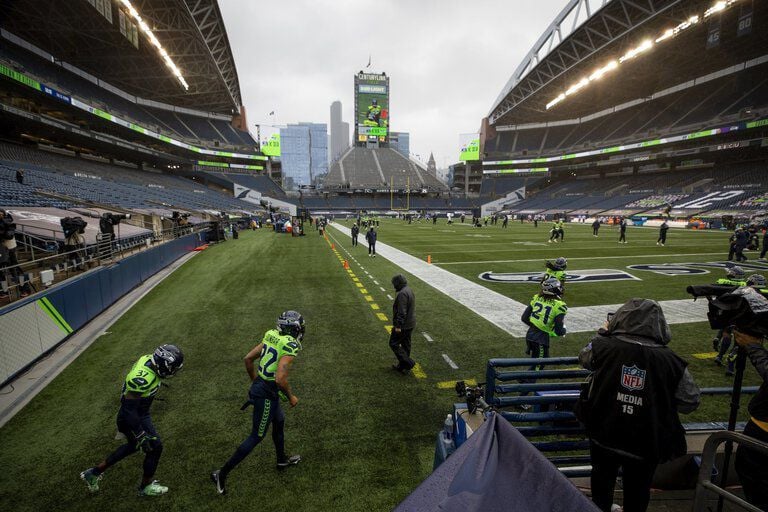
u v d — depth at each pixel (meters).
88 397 5.18
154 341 7.29
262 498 3.37
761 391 1.96
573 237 29.66
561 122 85.81
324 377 5.76
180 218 23.03
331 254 20.12
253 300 10.42
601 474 2.09
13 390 5.39
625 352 1.95
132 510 3.24
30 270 10.77
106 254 11.36
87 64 50.84
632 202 56.47
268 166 87.44
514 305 9.93
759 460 1.83
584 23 48.66
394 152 109.56
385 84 119.19
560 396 3.03
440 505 1.07
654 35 46.66
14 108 32.38
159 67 52.59
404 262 17.34
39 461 3.88
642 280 12.83
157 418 4.66
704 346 7.02
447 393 5.24
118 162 54.91
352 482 3.55
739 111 49.41
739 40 48.09
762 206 38.78
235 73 64.81
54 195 21.53
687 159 59.09
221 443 4.17
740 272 6.15
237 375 5.85
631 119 68.81
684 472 2.81
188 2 41.25
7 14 37.28
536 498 1.10
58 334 7.04
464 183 96.81
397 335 5.78
